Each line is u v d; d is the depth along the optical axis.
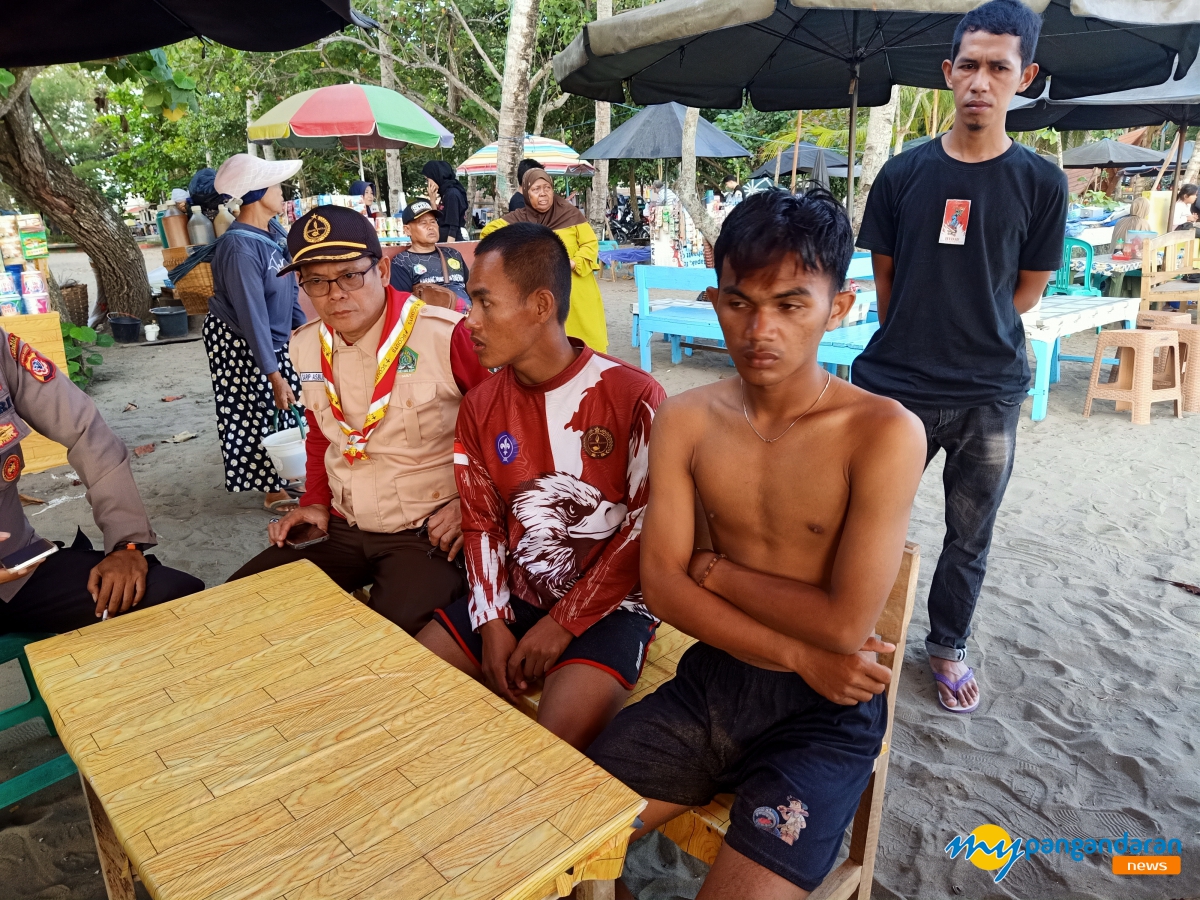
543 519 1.97
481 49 18.44
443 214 8.27
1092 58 4.36
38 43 2.93
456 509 2.32
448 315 2.36
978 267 2.42
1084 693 2.80
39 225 4.52
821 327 1.33
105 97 11.50
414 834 1.09
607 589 1.84
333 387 2.36
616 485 1.94
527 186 5.00
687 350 8.52
